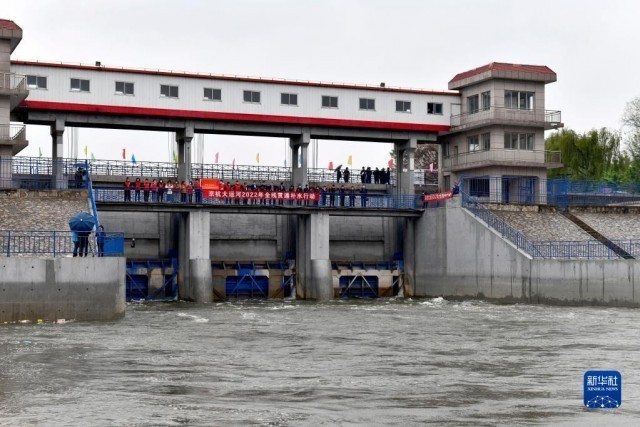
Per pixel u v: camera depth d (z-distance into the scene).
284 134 78.81
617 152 111.75
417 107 82.19
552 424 22.48
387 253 82.25
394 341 40.22
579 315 54.31
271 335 42.50
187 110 74.31
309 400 25.45
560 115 81.50
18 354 34.16
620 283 60.06
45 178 70.56
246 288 76.44
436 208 76.06
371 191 83.88
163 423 22.36
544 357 34.59
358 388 27.42
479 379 29.25
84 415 23.22
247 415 23.31
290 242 79.44
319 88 78.62
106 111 71.62
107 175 74.56
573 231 72.06
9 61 66.12
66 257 47.59
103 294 48.41
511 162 79.69
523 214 74.25
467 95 83.12
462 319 51.91
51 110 70.44
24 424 22.17
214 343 38.81
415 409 24.28
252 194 72.06
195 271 69.81
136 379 28.73
